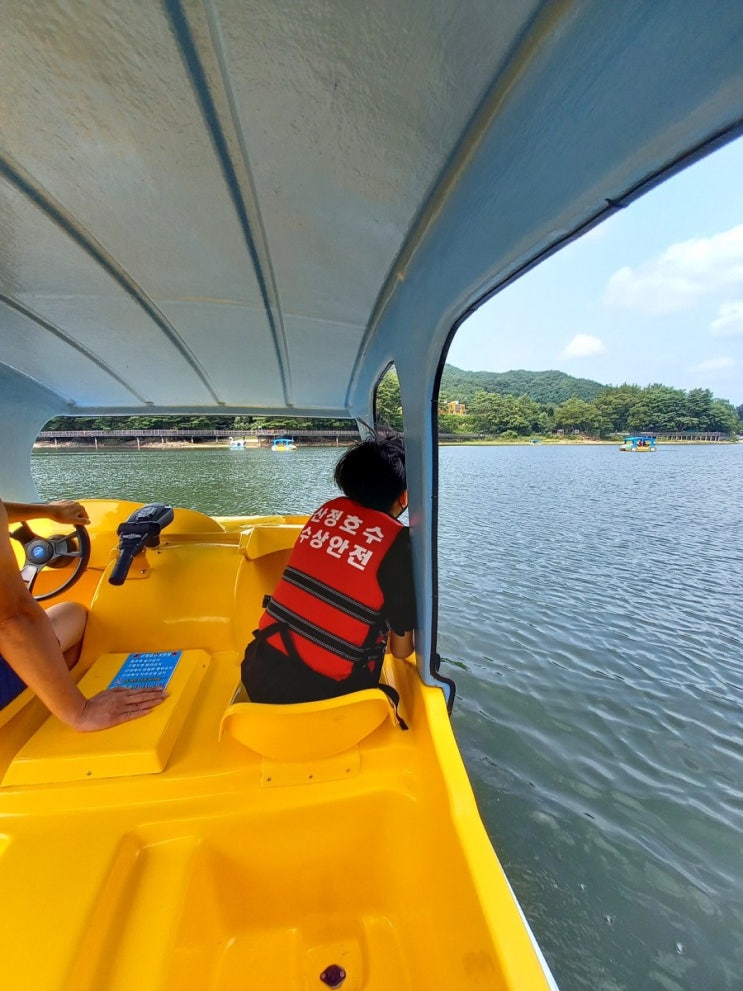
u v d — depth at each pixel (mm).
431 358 1215
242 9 660
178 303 1839
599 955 2486
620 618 6652
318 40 703
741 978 2396
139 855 1174
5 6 687
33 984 889
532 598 7344
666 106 494
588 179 609
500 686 4828
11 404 2953
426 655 1465
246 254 1447
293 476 19719
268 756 1302
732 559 9828
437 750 1306
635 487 21828
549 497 18250
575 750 3988
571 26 564
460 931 1039
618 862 2992
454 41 657
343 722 1288
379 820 1300
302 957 1234
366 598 1386
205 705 1624
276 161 1013
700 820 3330
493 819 3297
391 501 1559
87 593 2324
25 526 2055
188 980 1095
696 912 2701
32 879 1064
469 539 11227
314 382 2963
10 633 1185
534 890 2814
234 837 1226
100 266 1537
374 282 1532
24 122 924
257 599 2164
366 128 886
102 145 987
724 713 4527
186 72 792
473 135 832
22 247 1412
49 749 1312
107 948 988
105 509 2533
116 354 2455
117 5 671
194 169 1063
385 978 1197
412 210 1114
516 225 771
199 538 2490
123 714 1425
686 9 453
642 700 4688
